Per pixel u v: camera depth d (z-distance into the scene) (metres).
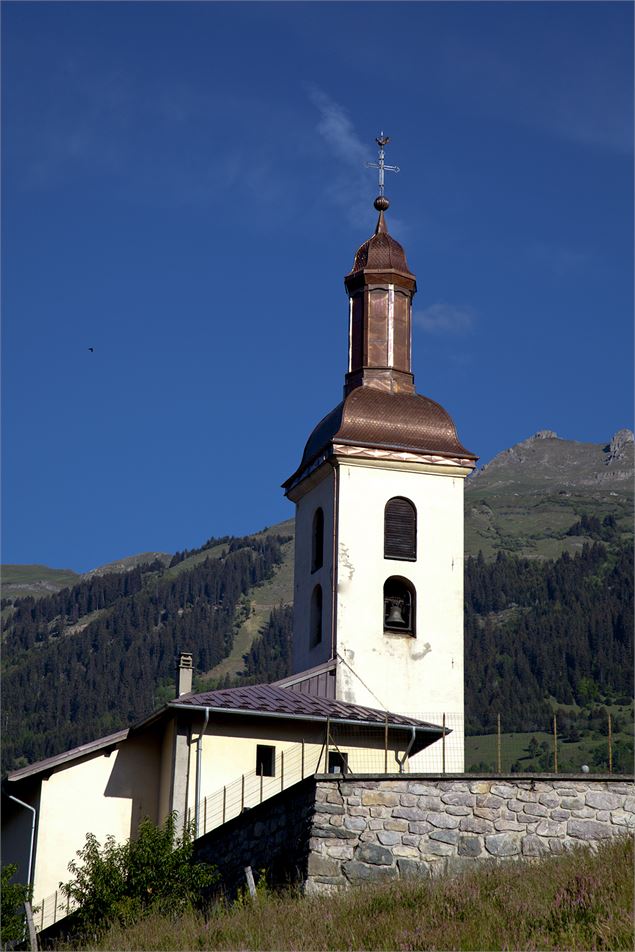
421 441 46.62
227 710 36.97
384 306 48.88
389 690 44.28
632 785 26.34
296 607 48.19
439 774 25.73
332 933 21.83
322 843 24.91
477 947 20.25
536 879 22.95
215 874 28.22
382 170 51.34
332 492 46.28
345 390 48.84
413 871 25.05
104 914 28.05
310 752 37.75
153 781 38.44
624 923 20.12
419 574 45.69
